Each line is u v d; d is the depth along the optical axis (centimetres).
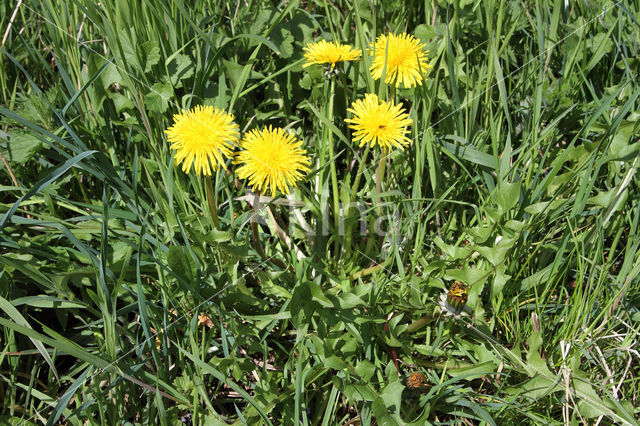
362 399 48
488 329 51
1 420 47
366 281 55
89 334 52
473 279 52
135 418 49
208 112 49
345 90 56
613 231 56
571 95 59
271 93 60
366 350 51
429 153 54
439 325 51
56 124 55
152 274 53
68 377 49
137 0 57
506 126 60
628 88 58
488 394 51
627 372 51
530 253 55
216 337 52
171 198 52
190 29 59
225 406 51
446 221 57
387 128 50
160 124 56
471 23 61
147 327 48
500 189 51
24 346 51
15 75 60
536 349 49
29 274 49
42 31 61
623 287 51
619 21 60
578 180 55
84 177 58
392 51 53
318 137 57
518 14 61
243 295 51
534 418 48
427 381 51
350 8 61
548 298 53
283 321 52
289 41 60
